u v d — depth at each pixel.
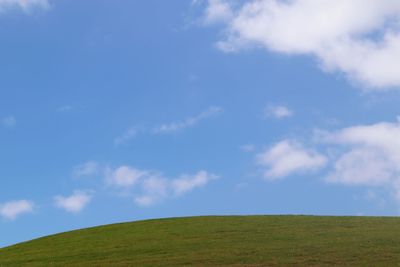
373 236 47.44
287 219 58.25
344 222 55.19
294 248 44.12
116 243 51.25
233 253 43.28
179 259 42.22
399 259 39.50
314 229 52.00
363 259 39.84
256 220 58.41
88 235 57.91
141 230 57.41
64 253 48.88
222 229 53.94
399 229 50.50
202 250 45.12
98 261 43.91
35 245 55.78
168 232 54.59
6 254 52.62
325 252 42.34
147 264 41.22
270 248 44.53
